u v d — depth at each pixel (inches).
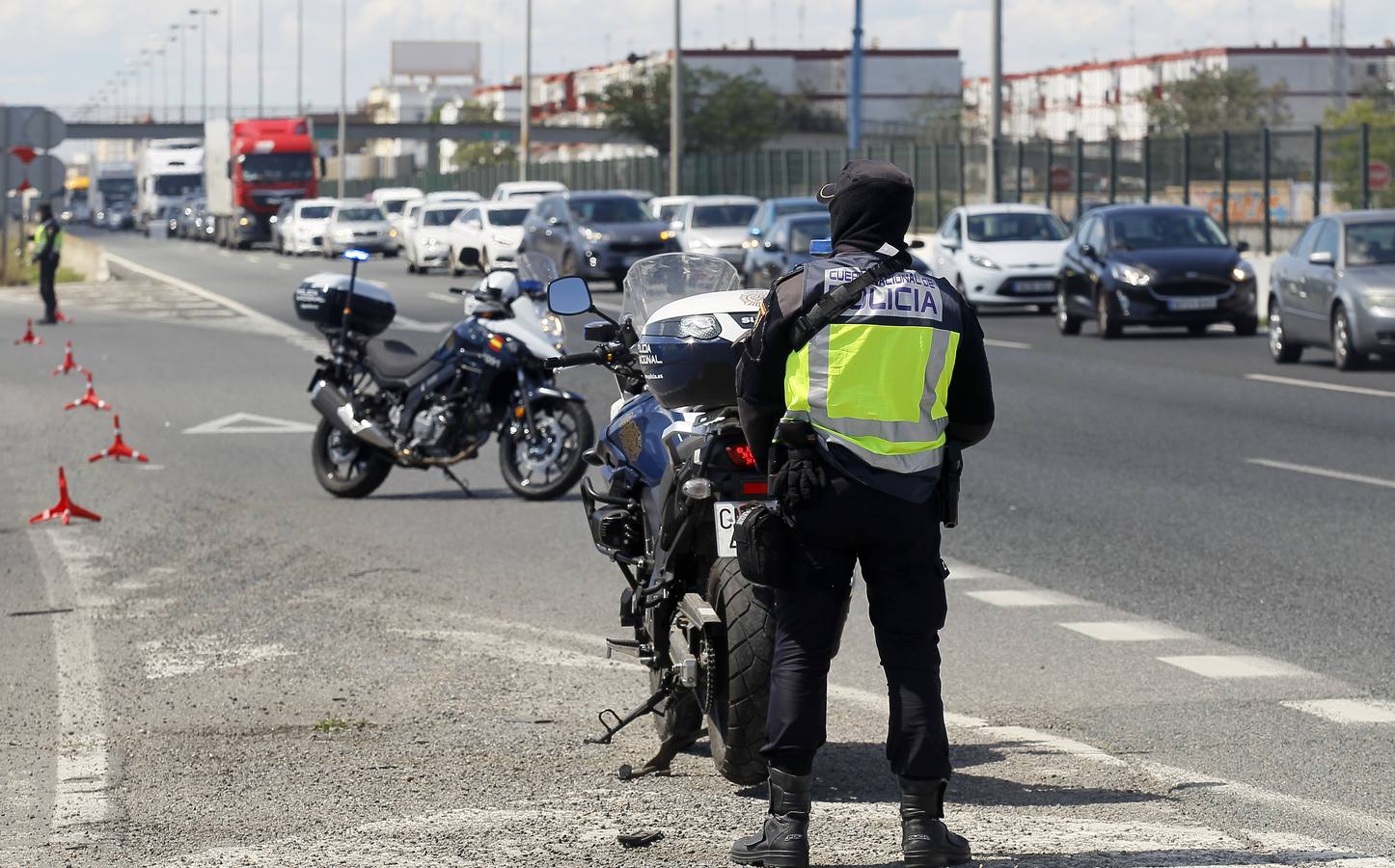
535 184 4921.3
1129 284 2404.0
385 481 1272.1
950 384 453.7
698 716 556.7
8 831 508.7
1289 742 597.0
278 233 5954.7
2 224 4205.2
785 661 454.6
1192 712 638.5
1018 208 3043.8
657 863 469.7
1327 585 867.4
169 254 6077.8
